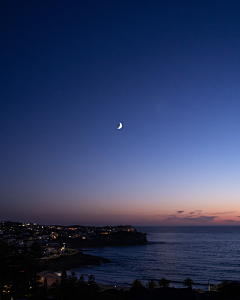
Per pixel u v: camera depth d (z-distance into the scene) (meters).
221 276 131.62
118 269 149.38
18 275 58.34
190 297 53.75
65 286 61.16
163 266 163.00
